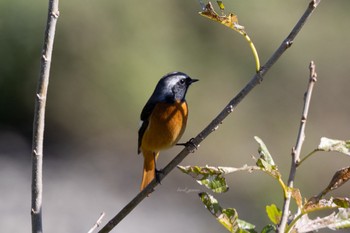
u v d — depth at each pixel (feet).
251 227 10.59
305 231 9.87
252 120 62.23
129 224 47.50
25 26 57.77
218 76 62.39
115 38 59.47
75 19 58.80
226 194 53.01
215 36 62.49
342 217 9.96
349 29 66.74
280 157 60.29
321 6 66.80
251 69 63.36
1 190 49.80
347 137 61.87
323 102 64.64
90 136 59.77
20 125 59.98
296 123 63.16
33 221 11.37
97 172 55.83
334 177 9.86
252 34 63.16
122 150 59.06
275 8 63.57
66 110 59.67
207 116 61.67
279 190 53.01
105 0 59.00
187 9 61.72
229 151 60.44
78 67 59.41
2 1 56.65
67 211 48.19
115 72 59.31
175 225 48.19
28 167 54.90
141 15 59.98
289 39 10.94
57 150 58.39
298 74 64.85
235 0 62.39
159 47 60.23
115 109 59.67
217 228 48.65
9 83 59.00
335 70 65.36
